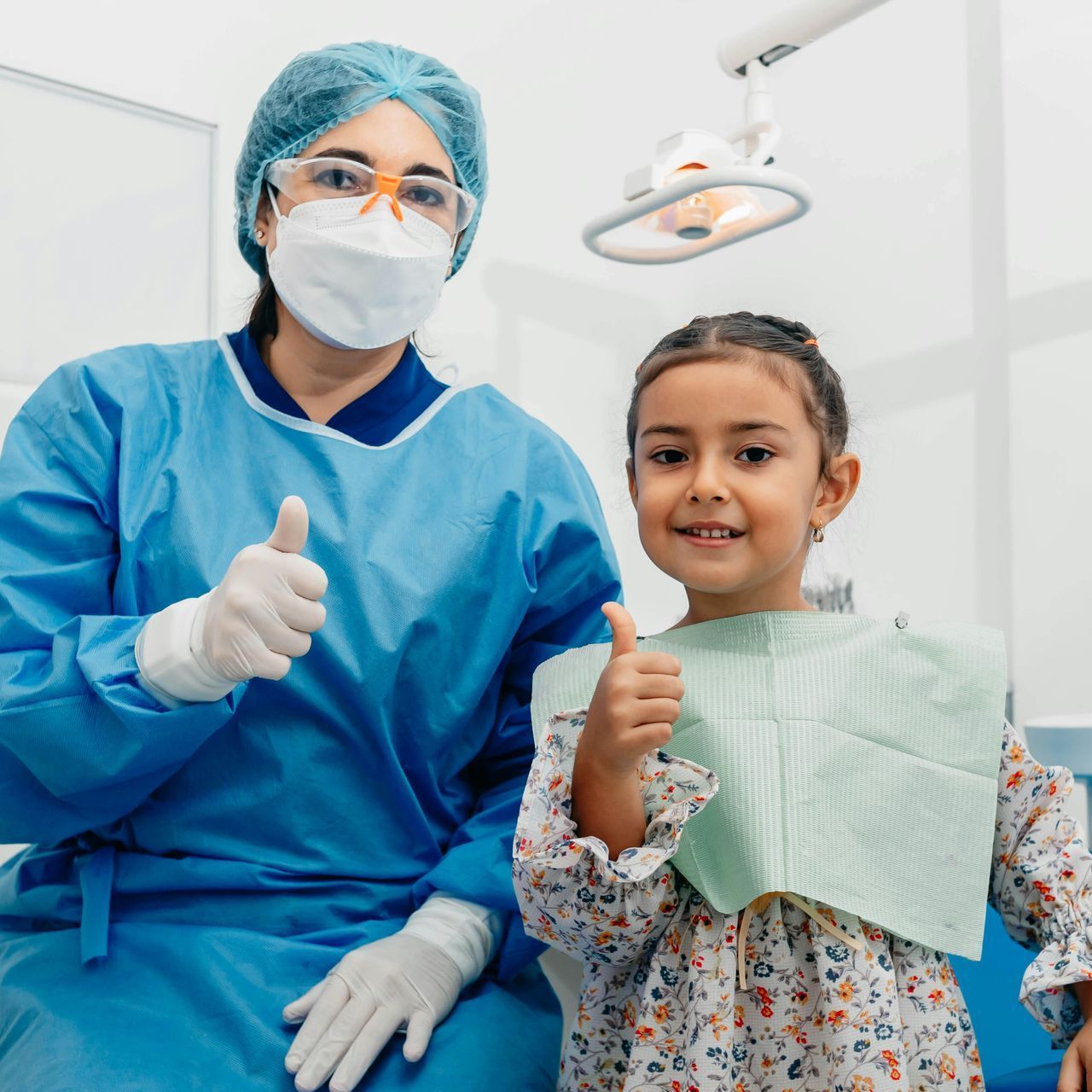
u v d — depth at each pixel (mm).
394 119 1068
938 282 2064
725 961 762
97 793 903
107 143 1524
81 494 989
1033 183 1927
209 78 1622
